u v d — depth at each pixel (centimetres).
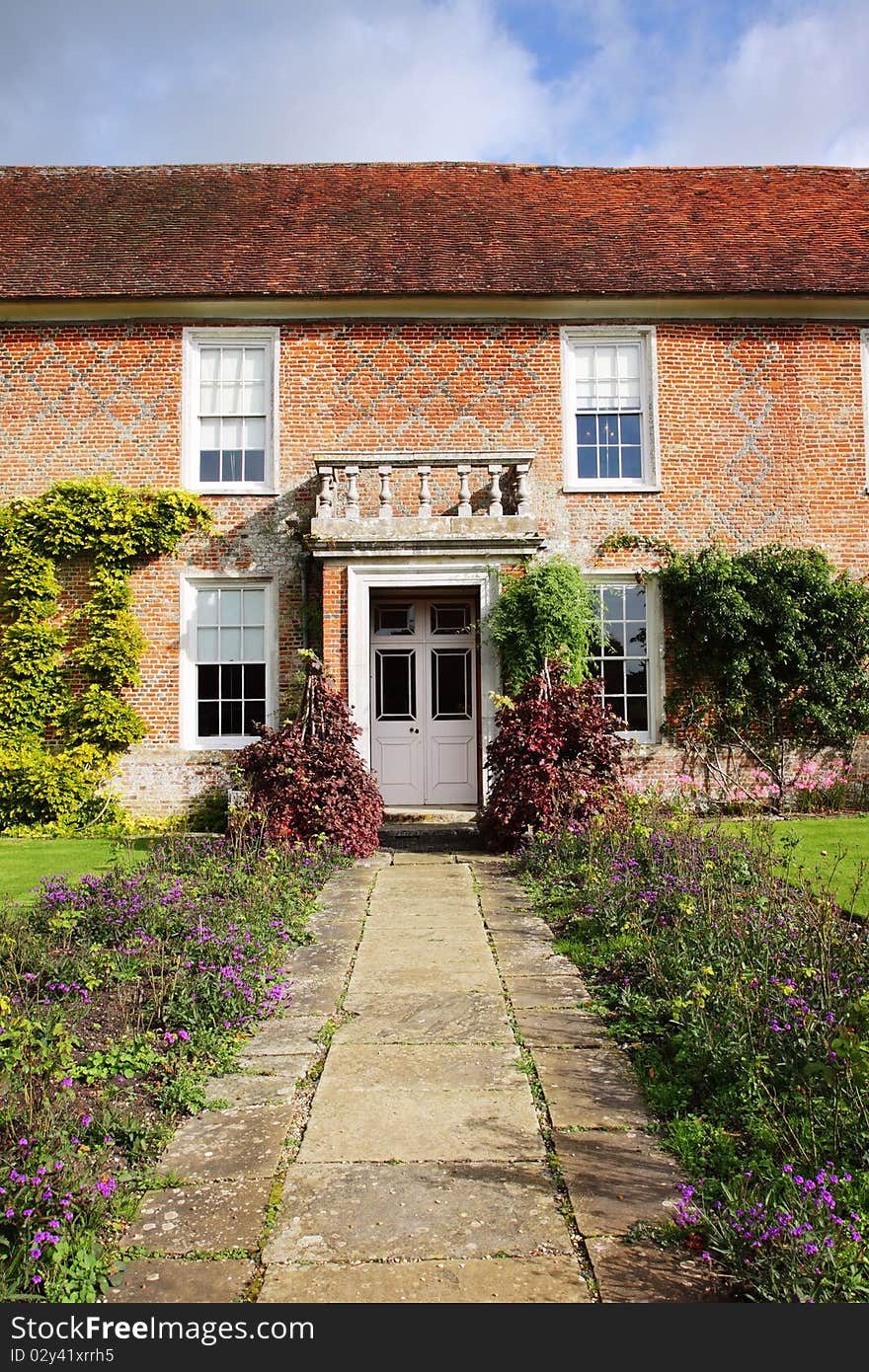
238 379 1293
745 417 1292
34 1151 308
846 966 464
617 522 1277
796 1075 364
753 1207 280
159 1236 295
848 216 1466
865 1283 257
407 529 1129
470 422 1276
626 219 1445
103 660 1232
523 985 545
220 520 1265
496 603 1144
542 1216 303
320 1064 433
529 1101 390
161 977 492
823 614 1242
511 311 1280
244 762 999
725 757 1261
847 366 1302
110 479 1266
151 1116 373
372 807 1009
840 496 1291
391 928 684
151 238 1374
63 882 698
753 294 1265
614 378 1302
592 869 751
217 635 1273
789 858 739
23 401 1272
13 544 1243
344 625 1134
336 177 1557
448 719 1270
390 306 1271
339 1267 276
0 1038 372
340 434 1270
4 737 1224
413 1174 331
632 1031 460
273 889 734
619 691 1280
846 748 1259
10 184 1535
